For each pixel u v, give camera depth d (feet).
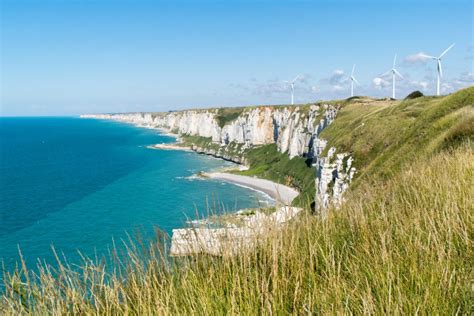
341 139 256.32
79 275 14.32
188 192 341.62
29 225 224.74
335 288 12.60
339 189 216.95
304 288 14.01
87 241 159.53
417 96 257.75
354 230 19.92
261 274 14.73
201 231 17.03
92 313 13.33
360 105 385.50
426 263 14.38
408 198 27.04
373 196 29.12
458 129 69.05
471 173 29.76
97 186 372.58
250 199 315.99
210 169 535.19
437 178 30.25
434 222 19.07
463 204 21.42
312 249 15.79
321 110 482.69
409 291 12.93
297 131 506.48
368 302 11.55
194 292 14.14
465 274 13.94
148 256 15.80
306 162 463.42
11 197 319.88
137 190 348.79
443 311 11.60
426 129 109.29
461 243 17.03
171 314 12.48
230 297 13.21
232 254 16.35
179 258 15.85
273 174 499.10
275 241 16.48
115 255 15.44
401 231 18.06
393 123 220.64
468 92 116.47
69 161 593.42
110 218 227.20
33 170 494.18
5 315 12.36
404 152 106.11
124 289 14.55
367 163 211.20
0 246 175.52
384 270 13.98
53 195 327.06
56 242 171.01
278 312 12.62
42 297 13.16
